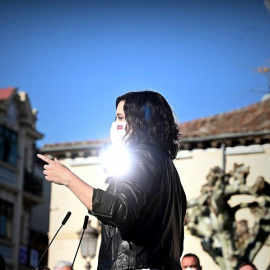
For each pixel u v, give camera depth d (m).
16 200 39.25
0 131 38.28
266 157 29.19
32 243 43.94
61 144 30.89
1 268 6.69
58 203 30.52
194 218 18.55
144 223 3.80
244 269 10.34
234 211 18.52
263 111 31.23
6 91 39.69
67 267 10.38
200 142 29.58
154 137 4.09
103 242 3.87
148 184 3.79
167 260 3.87
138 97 4.16
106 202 3.63
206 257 27.83
